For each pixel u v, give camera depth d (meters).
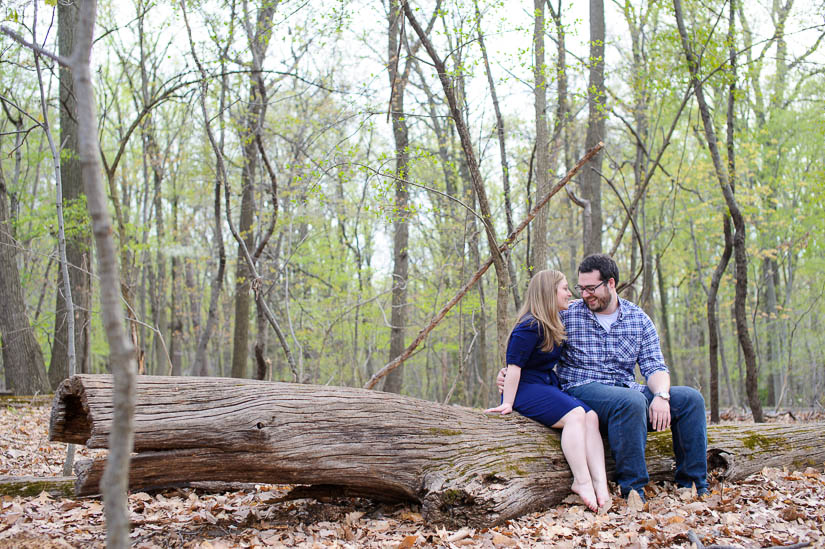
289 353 7.91
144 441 3.00
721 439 4.75
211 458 3.17
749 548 3.11
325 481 3.47
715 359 8.45
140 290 22.05
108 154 17.98
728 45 8.12
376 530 3.46
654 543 3.22
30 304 15.29
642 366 4.52
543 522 3.62
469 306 11.45
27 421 8.28
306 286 16.42
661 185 16.16
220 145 11.23
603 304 4.47
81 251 11.14
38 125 4.91
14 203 12.72
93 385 2.98
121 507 1.79
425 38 6.19
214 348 26.72
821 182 12.34
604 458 4.16
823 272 16.80
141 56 14.34
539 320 4.27
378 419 3.62
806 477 4.74
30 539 2.85
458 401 17.56
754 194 14.82
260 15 8.34
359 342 15.38
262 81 8.58
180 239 20.03
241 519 3.72
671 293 27.34
